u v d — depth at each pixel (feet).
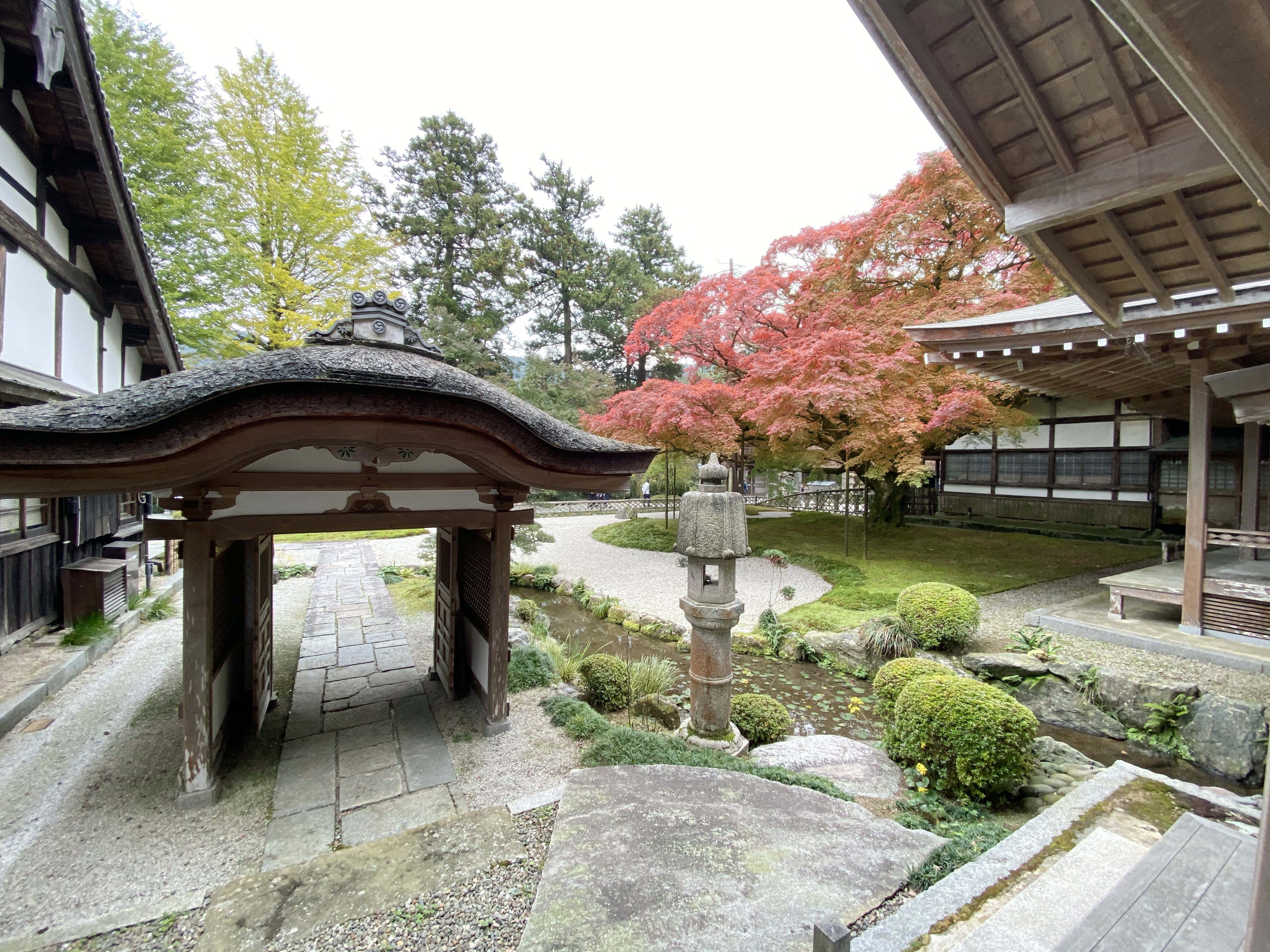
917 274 33.17
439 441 9.12
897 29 4.55
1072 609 20.54
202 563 8.82
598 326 72.84
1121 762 9.32
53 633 16.83
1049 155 5.65
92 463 6.75
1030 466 41.22
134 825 8.52
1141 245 7.65
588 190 72.33
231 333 39.32
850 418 28.96
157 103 34.81
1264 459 20.49
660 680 16.17
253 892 6.88
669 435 34.01
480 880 7.17
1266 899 3.14
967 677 13.03
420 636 19.13
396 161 60.75
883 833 8.02
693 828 7.97
